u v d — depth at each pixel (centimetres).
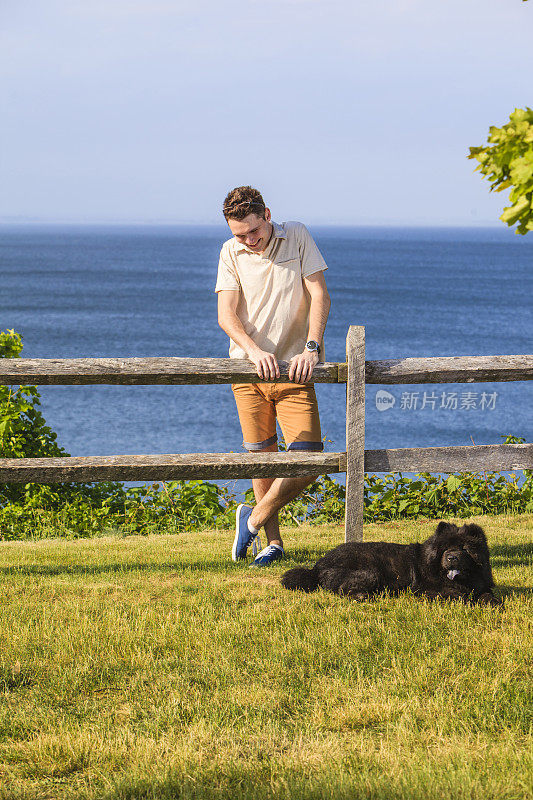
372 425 3209
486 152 336
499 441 2967
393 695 444
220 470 682
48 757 388
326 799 344
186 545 924
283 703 440
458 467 712
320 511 1190
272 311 702
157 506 1249
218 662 489
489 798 344
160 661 489
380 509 1151
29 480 664
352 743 397
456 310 9612
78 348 6244
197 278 16150
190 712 430
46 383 659
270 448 753
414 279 15838
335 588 616
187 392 4025
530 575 671
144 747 395
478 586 596
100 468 668
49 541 1059
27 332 7288
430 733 405
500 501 1176
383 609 582
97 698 451
